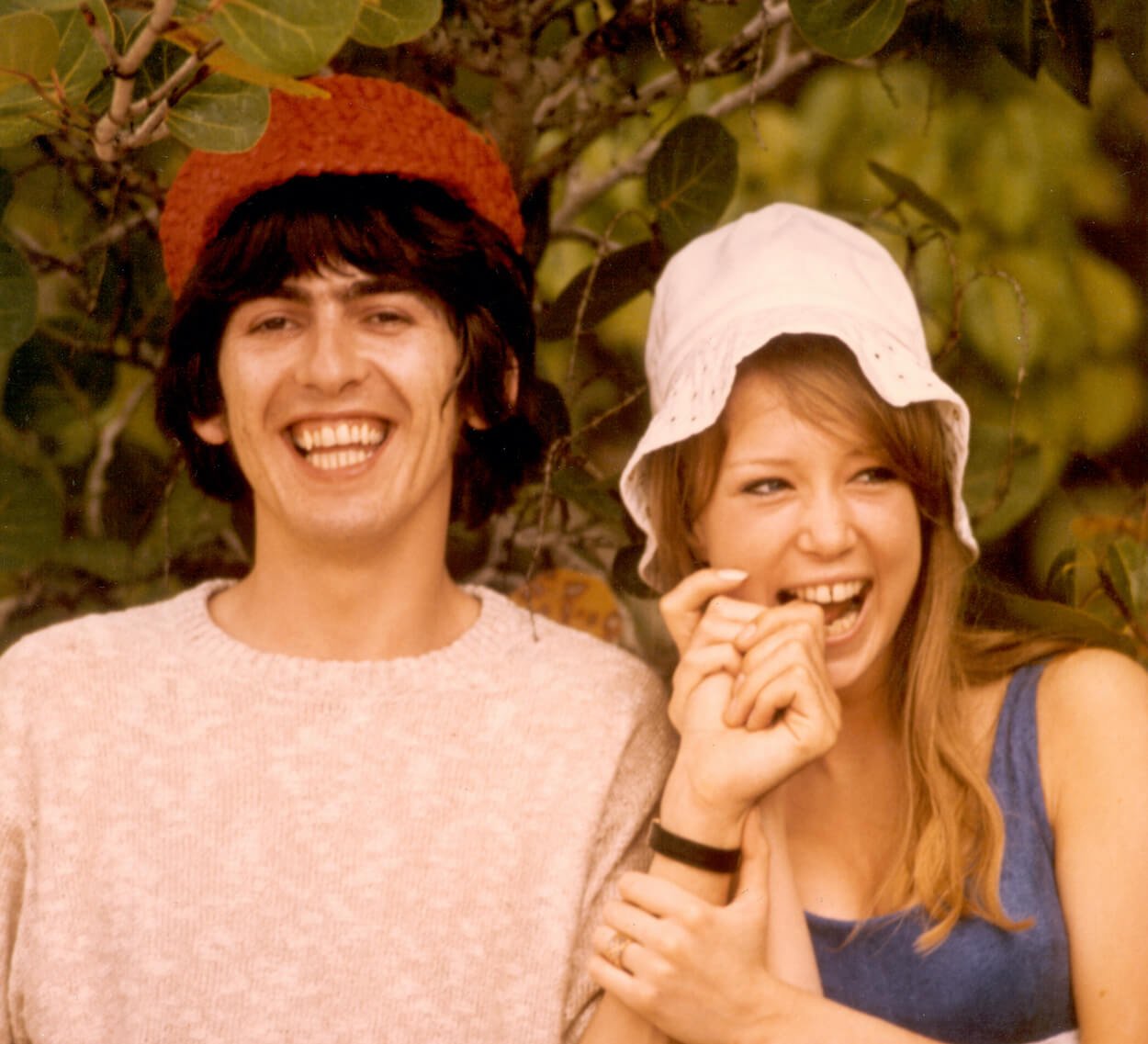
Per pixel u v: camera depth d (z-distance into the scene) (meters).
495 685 3.36
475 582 4.35
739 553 3.33
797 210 3.53
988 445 4.14
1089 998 3.27
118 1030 3.14
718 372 3.24
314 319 3.25
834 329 3.21
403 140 3.24
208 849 3.21
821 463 3.27
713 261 3.50
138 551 4.30
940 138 5.08
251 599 3.45
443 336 3.28
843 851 3.54
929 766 3.40
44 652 3.33
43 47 2.58
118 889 3.19
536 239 4.16
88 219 4.21
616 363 4.70
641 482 3.53
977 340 4.96
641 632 4.34
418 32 2.76
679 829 3.23
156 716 3.28
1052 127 5.10
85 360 4.25
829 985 3.43
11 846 3.26
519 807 3.30
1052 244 5.12
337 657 3.36
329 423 3.25
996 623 3.82
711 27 4.49
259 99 2.74
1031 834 3.36
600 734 3.37
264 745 3.27
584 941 3.34
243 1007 3.15
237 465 3.57
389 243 3.20
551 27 4.28
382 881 3.22
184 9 2.60
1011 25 3.76
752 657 3.20
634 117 4.45
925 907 3.36
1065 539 4.23
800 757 3.16
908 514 3.33
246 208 3.22
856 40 3.27
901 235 4.45
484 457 3.60
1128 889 3.28
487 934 3.24
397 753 3.29
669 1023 3.17
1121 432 5.04
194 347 3.34
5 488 3.93
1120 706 3.38
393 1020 3.18
